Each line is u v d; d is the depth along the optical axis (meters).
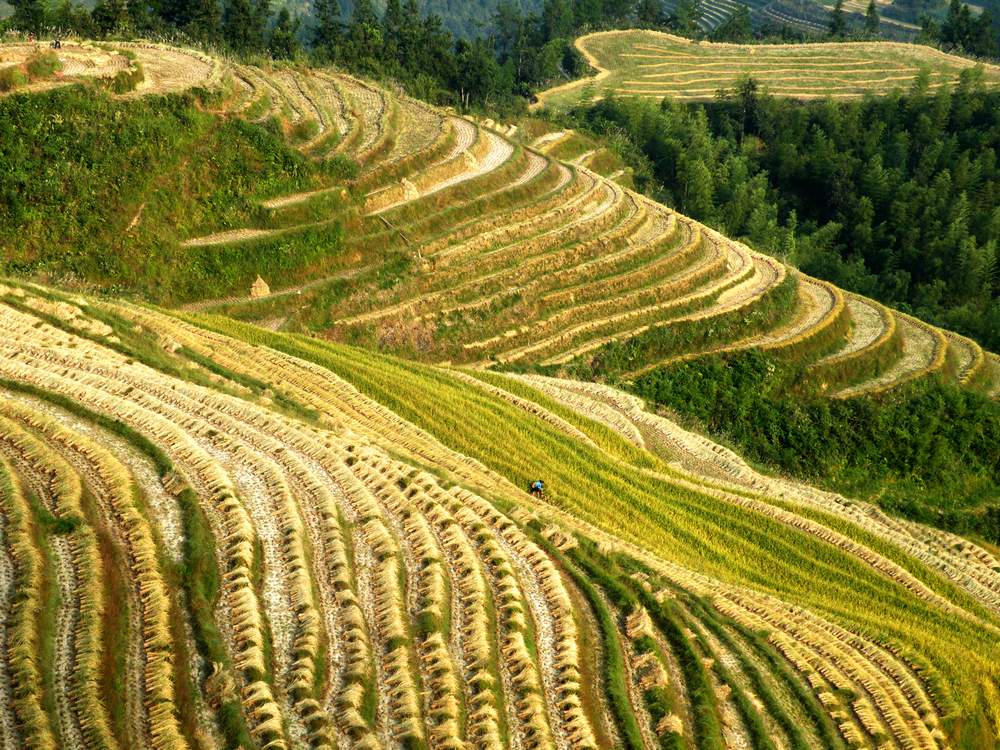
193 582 22.61
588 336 53.03
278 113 54.97
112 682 19.52
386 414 37.81
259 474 27.66
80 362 31.02
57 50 52.69
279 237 48.84
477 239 55.34
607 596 28.33
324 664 21.72
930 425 53.44
